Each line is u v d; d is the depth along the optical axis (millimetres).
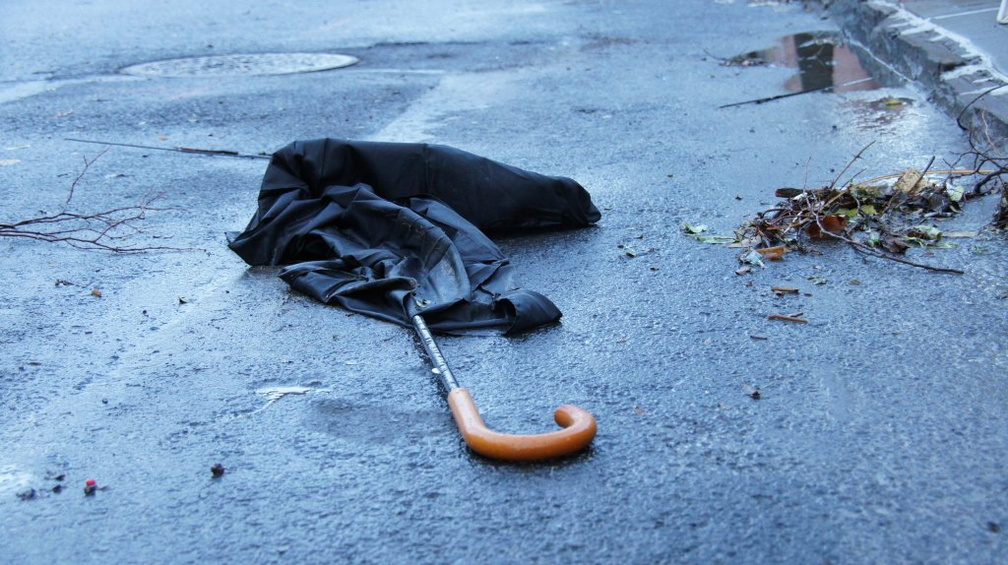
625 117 2557
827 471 1183
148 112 2754
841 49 3344
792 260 1655
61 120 2697
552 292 1594
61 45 3947
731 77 2959
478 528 1129
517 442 1192
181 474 1222
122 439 1282
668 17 4277
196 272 1717
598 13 4480
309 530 1138
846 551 1087
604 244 1765
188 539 1134
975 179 1934
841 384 1323
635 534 1113
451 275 1578
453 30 4117
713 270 1637
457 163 1781
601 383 1347
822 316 1478
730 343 1423
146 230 1905
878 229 1737
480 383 1357
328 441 1262
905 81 2779
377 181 1776
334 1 5215
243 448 1258
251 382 1383
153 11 4945
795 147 2240
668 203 1938
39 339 1509
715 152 2234
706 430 1252
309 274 1617
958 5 3277
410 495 1174
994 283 1540
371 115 2654
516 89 2904
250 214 1979
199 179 2191
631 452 1222
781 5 4496
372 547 1114
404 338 1470
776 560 1081
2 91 3059
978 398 1284
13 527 1157
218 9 4988
